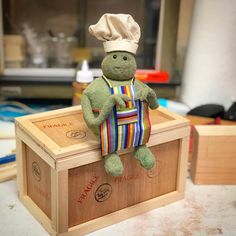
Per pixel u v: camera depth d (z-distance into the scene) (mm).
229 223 480
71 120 493
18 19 827
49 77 790
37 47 852
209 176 555
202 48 726
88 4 834
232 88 739
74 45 862
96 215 463
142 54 841
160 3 786
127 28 417
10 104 788
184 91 784
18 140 483
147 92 421
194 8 734
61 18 844
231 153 545
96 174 445
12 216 480
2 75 782
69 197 433
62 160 408
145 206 493
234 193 542
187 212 499
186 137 497
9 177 552
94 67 820
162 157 493
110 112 404
